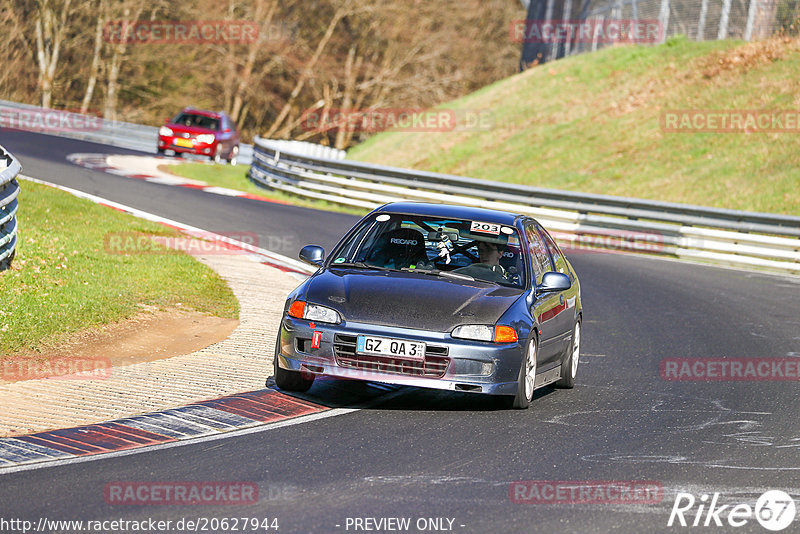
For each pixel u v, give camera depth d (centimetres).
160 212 5269
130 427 1862
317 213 6031
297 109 16575
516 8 16700
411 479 1612
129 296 3069
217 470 1619
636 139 8175
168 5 14862
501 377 2069
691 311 3775
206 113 9244
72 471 1583
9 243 3095
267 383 2283
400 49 16025
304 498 1492
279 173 7375
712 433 2048
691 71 8944
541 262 2441
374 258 2339
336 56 16412
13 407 1958
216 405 2056
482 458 1761
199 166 8431
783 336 3331
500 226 2402
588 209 5959
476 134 9500
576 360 2577
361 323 2061
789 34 8700
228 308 3166
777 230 5244
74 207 4641
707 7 9456
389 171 6681
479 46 16212
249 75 15612
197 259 3959
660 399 2383
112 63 15162
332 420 1989
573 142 8525
